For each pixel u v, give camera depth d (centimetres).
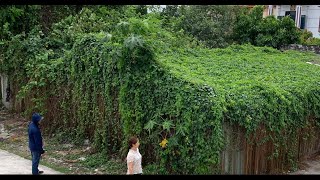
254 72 1560
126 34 1245
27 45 1775
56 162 1284
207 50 2056
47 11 2094
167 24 2214
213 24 2612
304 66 1816
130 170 977
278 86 1294
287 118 1228
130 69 1219
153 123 1138
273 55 2173
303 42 2966
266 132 1167
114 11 2109
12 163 1255
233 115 1083
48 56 1706
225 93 1124
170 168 1138
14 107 1869
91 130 1430
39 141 1113
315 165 1329
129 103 1221
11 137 1551
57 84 1556
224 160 1092
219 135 1055
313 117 1376
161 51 1723
